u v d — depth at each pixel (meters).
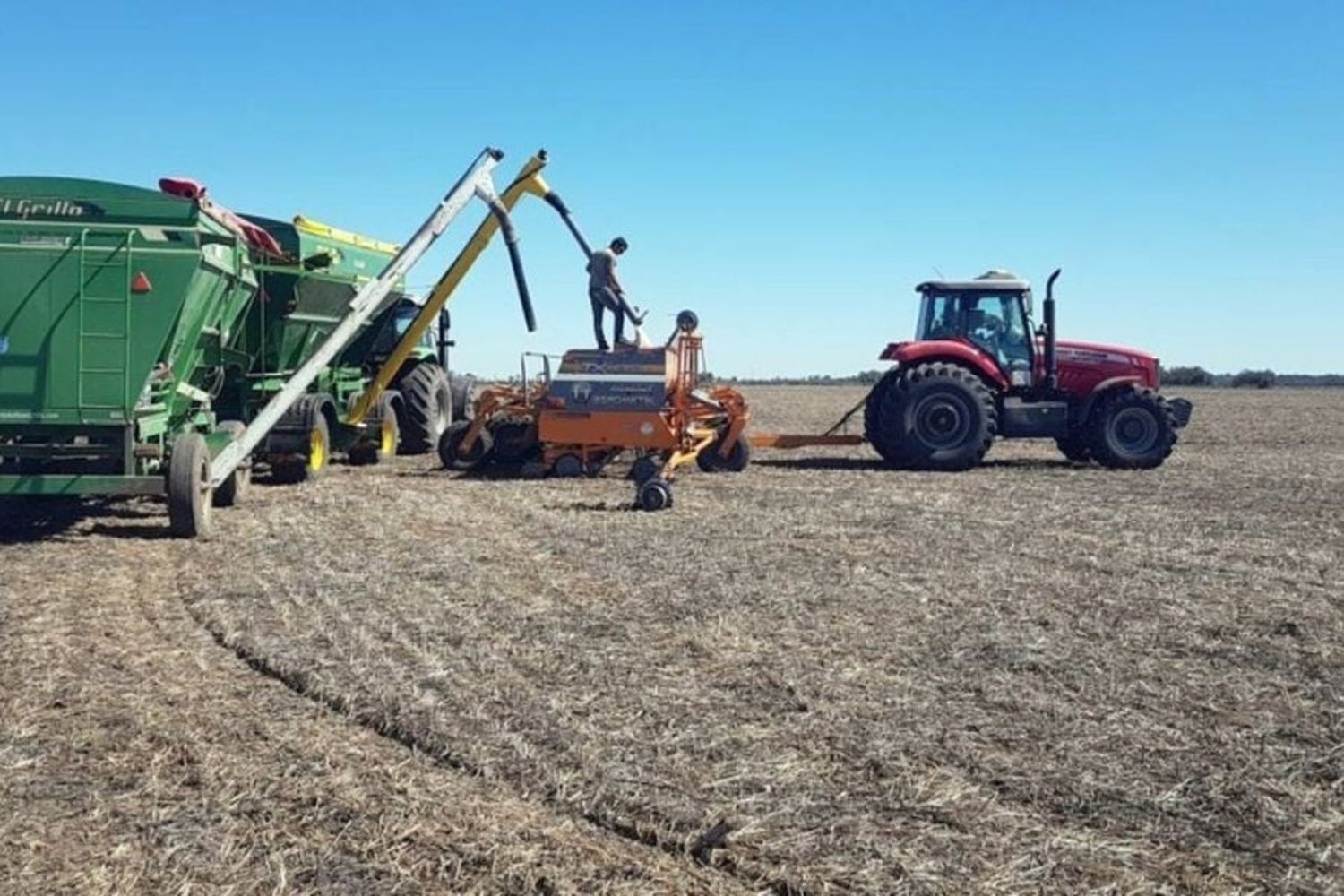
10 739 5.29
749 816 4.48
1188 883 4.00
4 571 9.16
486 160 14.62
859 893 3.91
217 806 4.58
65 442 10.70
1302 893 3.94
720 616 7.66
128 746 5.22
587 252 15.93
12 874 4.02
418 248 13.65
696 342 16.00
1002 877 4.01
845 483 15.41
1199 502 13.78
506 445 16.23
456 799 4.65
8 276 10.21
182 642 7.06
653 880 4.01
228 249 11.70
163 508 12.52
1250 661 6.63
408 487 14.64
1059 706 5.79
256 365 14.31
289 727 5.50
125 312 10.28
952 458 17.11
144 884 3.95
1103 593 8.41
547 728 5.44
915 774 4.91
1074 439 18.52
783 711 5.73
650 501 12.70
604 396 15.55
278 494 13.96
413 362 19.39
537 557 9.77
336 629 7.29
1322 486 15.66
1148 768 4.99
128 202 10.84
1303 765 5.02
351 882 3.97
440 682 6.14
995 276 17.80
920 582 8.77
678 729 5.44
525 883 3.97
